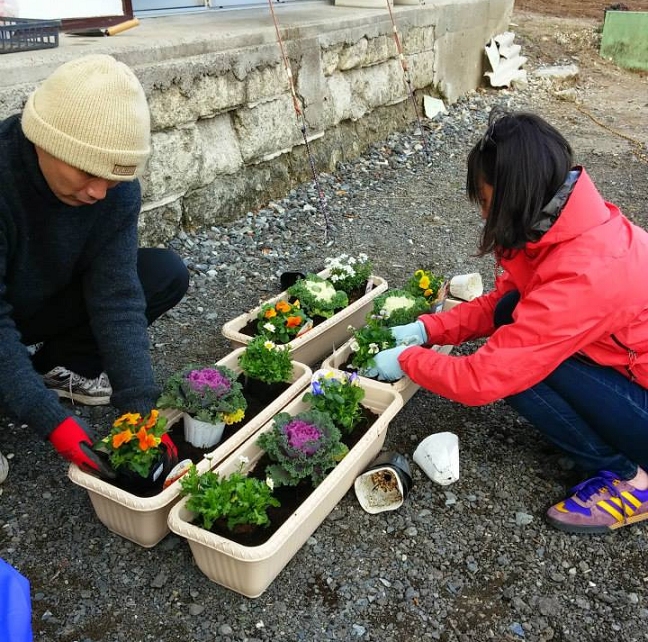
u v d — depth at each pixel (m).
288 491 2.27
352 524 2.37
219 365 2.56
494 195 2.01
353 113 5.94
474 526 2.38
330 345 3.24
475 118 7.40
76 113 1.75
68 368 2.75
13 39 3.29
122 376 2.26
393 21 5.66
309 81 5.21
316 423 2.32
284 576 2.17
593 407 2.25
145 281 2.73
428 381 2.33
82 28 4.23
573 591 2.17
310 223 4.77
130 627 2.00
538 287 2.14
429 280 3.28
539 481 2.57
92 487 2.09
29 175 1.98
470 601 2.13
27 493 2.41
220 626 2.01
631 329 2.13
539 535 2.35
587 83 9.22
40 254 2.20
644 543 2.34
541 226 2.05
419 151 6.39
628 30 9.84
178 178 4.16
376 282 3.56
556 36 10.50
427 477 2.57
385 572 2.20
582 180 2.06
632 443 2.28
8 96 3.07
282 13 5.87
